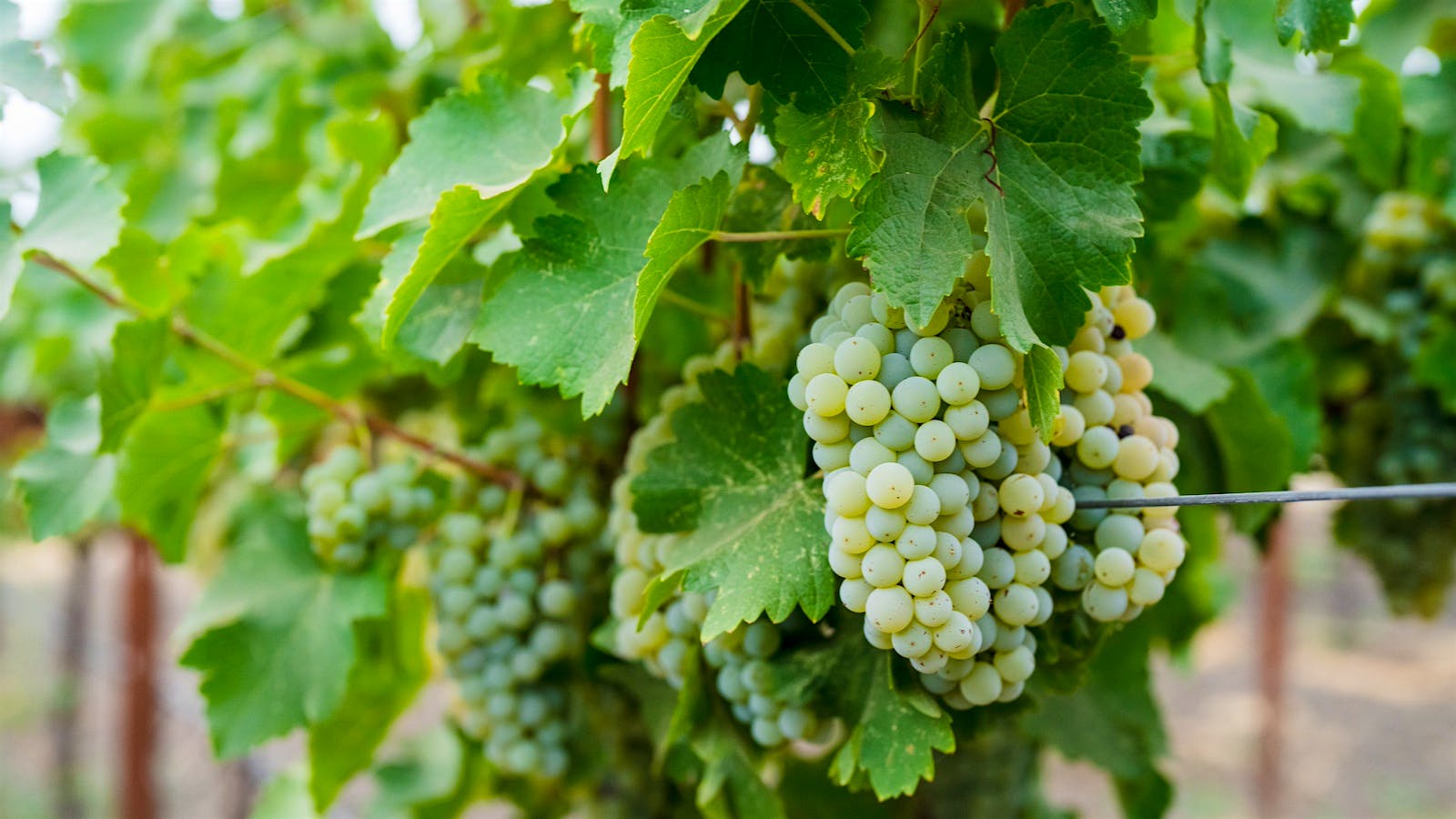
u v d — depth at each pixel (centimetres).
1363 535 115
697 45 70
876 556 70
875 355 70
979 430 70
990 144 72
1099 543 75
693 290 101
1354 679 461
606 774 103
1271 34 98
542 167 78
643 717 96
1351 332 112
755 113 80
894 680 75
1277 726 243
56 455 94
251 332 101
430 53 125
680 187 77
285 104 123
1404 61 104
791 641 79
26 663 451
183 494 102
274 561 95
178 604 407
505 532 96
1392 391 109
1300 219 112
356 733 102
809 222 79
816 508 75
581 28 81
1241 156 83
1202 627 119
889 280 69
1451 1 103
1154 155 85
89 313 120
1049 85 71
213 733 91
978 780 105
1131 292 79
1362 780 368
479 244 87
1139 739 100
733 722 84
